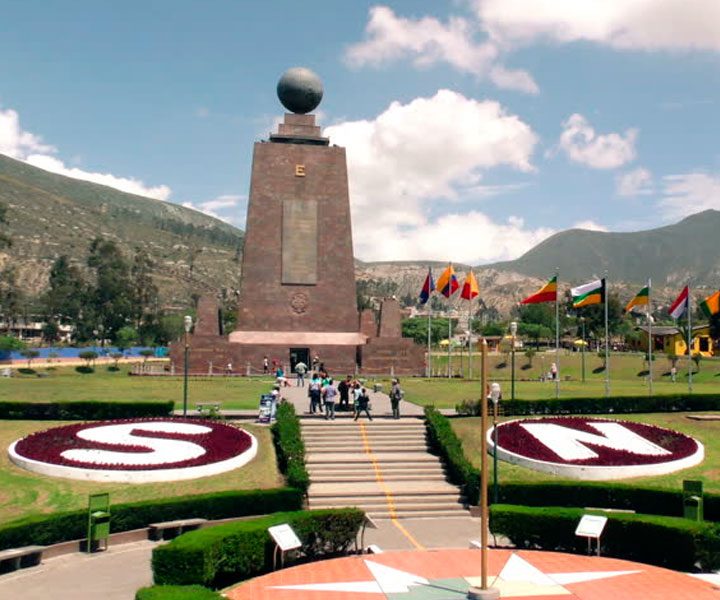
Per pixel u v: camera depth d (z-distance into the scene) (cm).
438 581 2166
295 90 8169
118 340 14900
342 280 8019
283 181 8050
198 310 8081
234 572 2314
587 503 3136
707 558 2355
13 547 2473
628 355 11375
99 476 3188
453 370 10519
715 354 12838
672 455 3662
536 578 2195
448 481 3559
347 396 4638
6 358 11669
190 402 5066
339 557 2512
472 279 7000
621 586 2109
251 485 3288
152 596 1752
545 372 10012
